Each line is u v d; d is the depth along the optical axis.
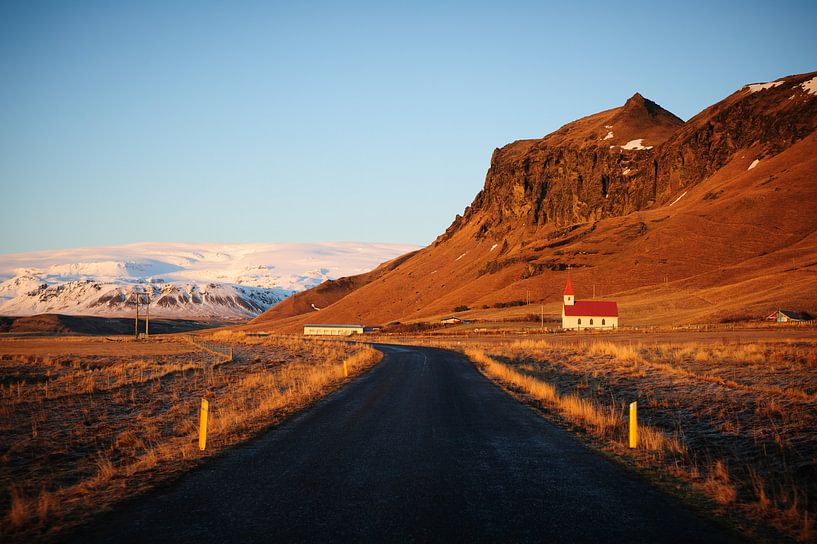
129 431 13.54
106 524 6.90
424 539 6.23
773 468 9.24
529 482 8.62
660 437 11.39
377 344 73.50
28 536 6.56
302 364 36.28
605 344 42.09
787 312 62.72
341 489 8.23
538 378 26.00
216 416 15.49
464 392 20.91
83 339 86.56
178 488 8.39
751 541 6.25
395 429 13.27
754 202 137.88
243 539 6.29
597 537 6.32
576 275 141.88
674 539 6.29
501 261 178.50
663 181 191.75
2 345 63.81
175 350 54.34
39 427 15.28
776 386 17.48
